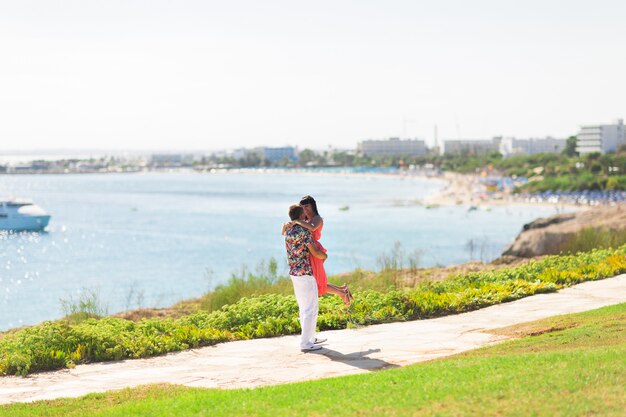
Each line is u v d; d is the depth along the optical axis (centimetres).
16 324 3334
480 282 1524
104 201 17288
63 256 6875
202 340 1080
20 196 19688
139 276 5322
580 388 615
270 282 1725
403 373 733
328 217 11462
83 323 1190
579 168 18075
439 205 14450
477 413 576
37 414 709
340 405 628
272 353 982
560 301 1305
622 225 2253
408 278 1870
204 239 8406
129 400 752
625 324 955
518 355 785
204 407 671
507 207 13662
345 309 1211
